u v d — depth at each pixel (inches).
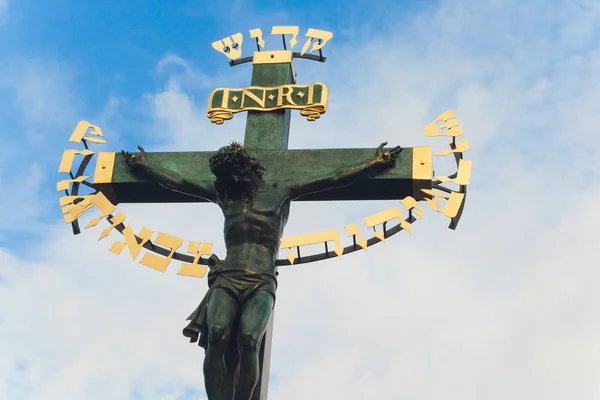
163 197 450.6
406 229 415.8
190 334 386.6
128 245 427.5
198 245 423.5
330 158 434.0
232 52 490.3
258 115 457.7
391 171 427.2
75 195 450.0
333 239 413.7
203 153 447.5
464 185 421.4
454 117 438.0
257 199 412.5
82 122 466.0
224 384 374.3
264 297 384.2
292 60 482.6
